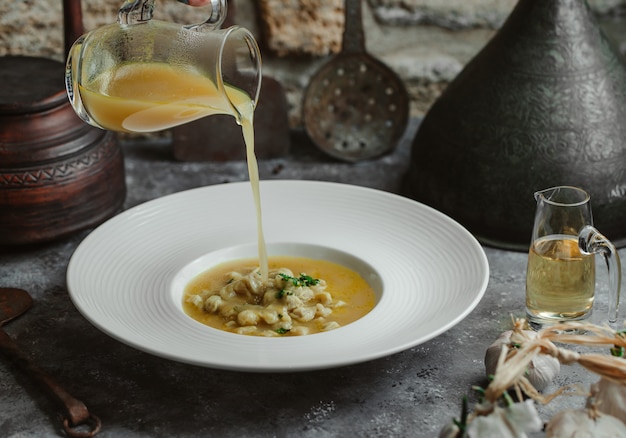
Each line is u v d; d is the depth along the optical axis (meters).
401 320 0.86
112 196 1.03
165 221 0.98
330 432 0.80
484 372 0.86
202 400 0.83
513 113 0.99
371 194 1.00
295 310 0.88
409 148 1.21
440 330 0.81
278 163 1.18
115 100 0.83
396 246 0.95
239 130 1.18
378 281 0.92
